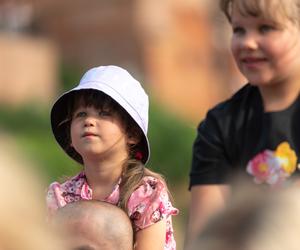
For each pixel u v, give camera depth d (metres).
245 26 9.57
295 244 3.53
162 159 52.72
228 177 9.82
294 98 9.63
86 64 75.69
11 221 3.59
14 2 73.19
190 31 75.62
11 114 54.53
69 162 36.97
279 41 9.43
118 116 8.51
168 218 8.59
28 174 3.88
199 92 75.88
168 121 54.78
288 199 3.69
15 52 64.38
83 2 75.94
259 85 9.70
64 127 9.16
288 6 9.26
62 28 76.44
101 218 7.44
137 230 8.30
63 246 3.84
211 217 3.81
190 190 10.10
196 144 10.12
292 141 9.52
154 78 73.38
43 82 66.00
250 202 3.69
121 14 74.31
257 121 9.73
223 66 76.62
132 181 8.40
